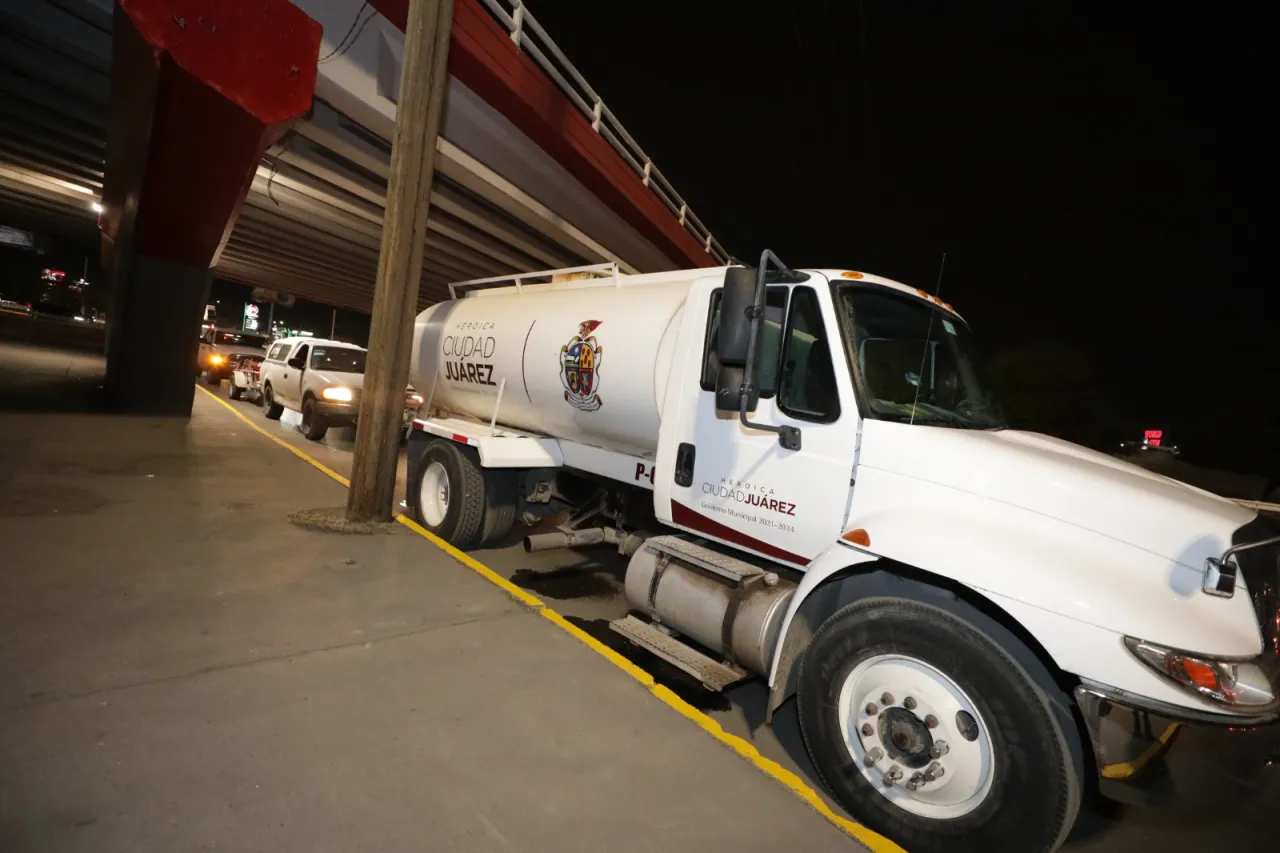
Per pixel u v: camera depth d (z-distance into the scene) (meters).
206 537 5.25
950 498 3.12
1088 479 2.97
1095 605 2.57
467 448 6.36
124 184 11.77
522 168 13.44
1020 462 3.07
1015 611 2.66
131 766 2.52
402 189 5.88
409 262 6.06
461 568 5.12
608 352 5.10
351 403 12.33
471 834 2.40
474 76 10.69
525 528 7.77
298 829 2.32
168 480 7.03
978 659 2.73
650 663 4.62
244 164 9.27
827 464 3.54
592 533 5.65
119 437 9.35
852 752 3.09
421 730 2.98
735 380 3.47
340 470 9.59
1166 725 2.46
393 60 9.78
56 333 35.50
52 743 2.59
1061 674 2.72
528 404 6.07
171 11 6.95
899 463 3.30
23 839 2.12
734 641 3.71
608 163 15.34
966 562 2.82
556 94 12.74
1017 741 2.63
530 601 4.60
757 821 2.68
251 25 7.48
